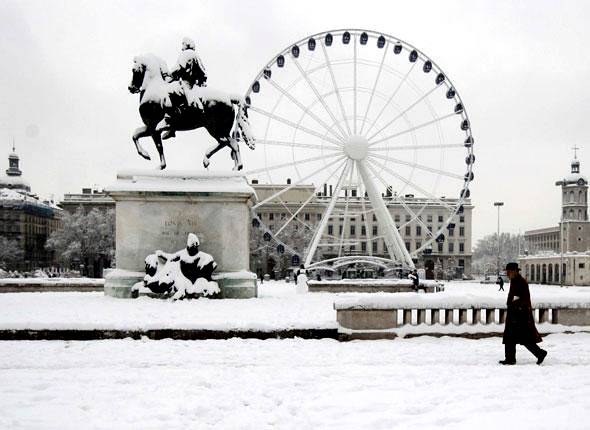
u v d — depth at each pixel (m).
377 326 15.03
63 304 21.52
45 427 7.64
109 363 11.77
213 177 25.50
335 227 133.12
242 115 27.12
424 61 45.97
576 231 153.25
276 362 11.93
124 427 7.65
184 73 25.97
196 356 12.48
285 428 7.67
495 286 81.94
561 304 15.65
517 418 7.97
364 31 45.41
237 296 24.50
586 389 9.59
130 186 24.64
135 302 22.23
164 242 24.97
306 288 35.34
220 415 8.22
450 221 46.53
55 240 109.88
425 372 10.95
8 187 180.88
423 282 41.03
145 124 26.00
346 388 9.68
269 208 125.44
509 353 11.80
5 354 12.62
